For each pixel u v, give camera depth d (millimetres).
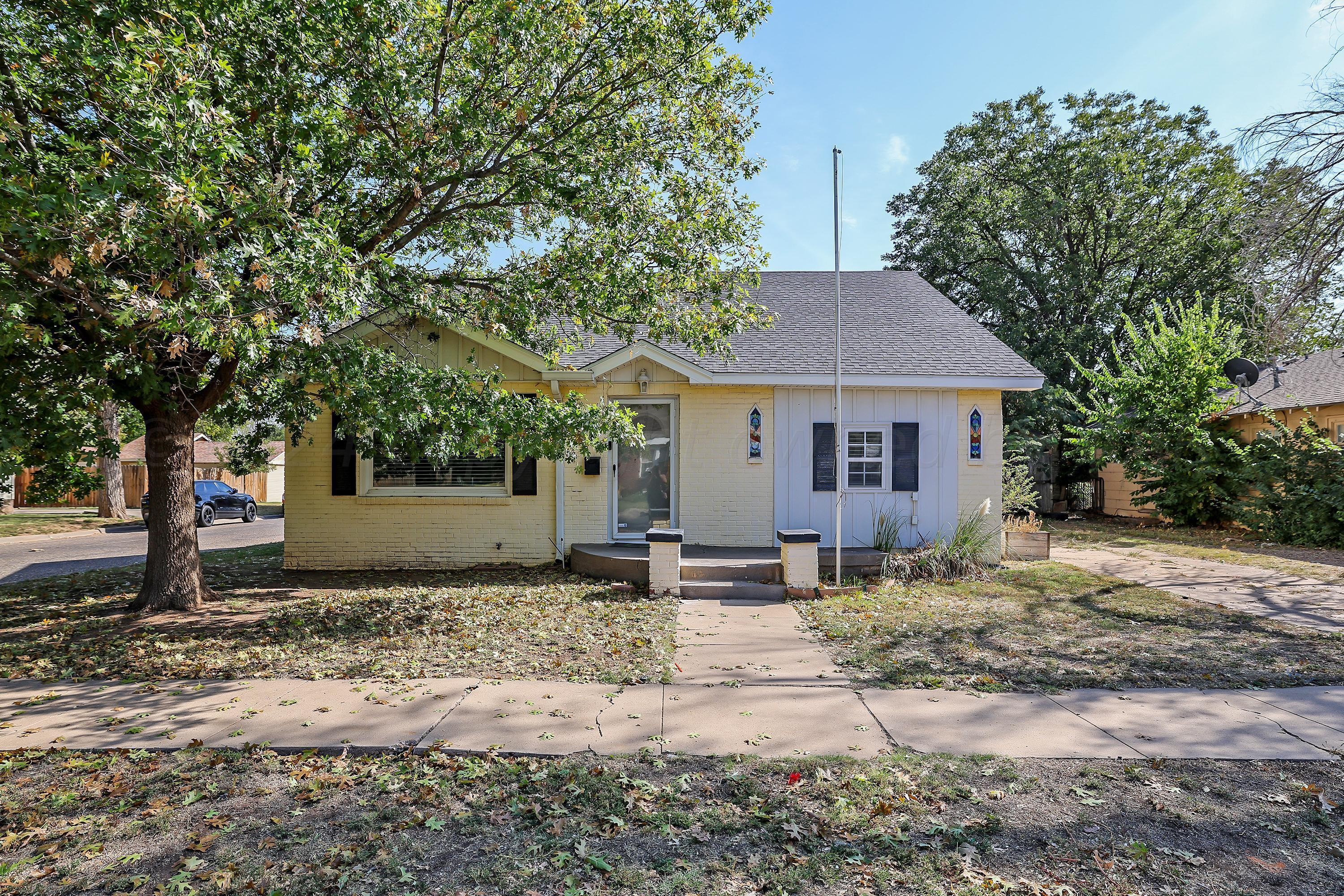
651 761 4352
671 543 9523
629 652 6816
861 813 3732
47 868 3289
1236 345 17625
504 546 11797
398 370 7551
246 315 5898
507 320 9602
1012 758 4398
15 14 6246
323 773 4262
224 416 10547
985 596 9508
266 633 7609
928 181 29719
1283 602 9180
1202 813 3746
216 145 5766
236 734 4785
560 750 4512
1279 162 13031
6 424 6605
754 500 11922
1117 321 26703
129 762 4383
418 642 7223
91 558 15453
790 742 4637
